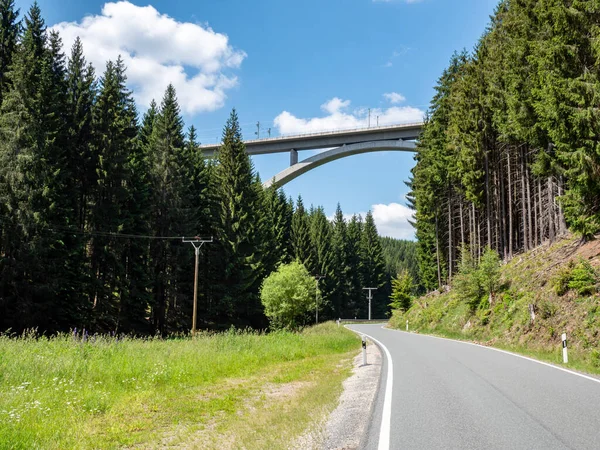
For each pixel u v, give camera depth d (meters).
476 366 13.31
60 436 7.04
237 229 56.25
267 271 68.75
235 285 55.06
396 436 5.89
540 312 19.62
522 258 31.58
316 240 94.19
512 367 13.00
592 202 20.25
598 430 6.00
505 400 8.11
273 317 52.62
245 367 15.24
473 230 44.94
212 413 8.97
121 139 42.78
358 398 9.00
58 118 37.00
